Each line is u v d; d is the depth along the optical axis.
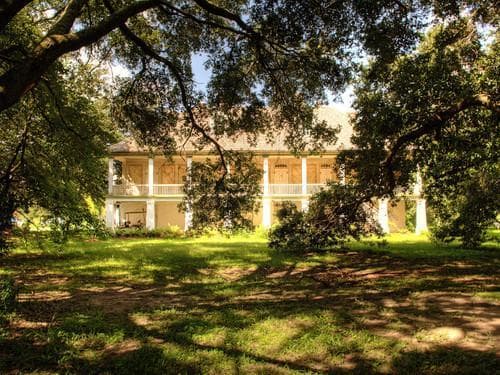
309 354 5.13
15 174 13.20
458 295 7.79
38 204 14.35
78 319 6.71
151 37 10.99
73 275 11.81
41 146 13.70
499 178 12.57
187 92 11.52
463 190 14.04
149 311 7.42
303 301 7.93
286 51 9.95
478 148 11.09
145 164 34.25
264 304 7.71
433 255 15.40
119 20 6.69
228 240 23.03
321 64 9.86
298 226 11.55
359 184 11.37
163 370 4.73
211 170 12.15
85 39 6.28
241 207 12.09
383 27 8.72
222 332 5.95
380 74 9.97
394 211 32.50
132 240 23.66
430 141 10.80
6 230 13.28
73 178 15.45
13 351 5.35
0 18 5.87
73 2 6.69
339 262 13.95
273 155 31.22
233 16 8.55
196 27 10.58
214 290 9.66
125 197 31.11
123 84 11.58
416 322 6.08
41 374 4.69
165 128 12.11
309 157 32.53
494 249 17.39
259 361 4.93
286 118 12.12
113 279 11.27
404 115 9.54
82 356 5.18
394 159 11.04
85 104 13.56
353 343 5.33
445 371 4.48
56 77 11.82
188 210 12.44
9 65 9.70
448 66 9.40
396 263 13.53
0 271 12.29
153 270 12.57
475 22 10.43
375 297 8.05
